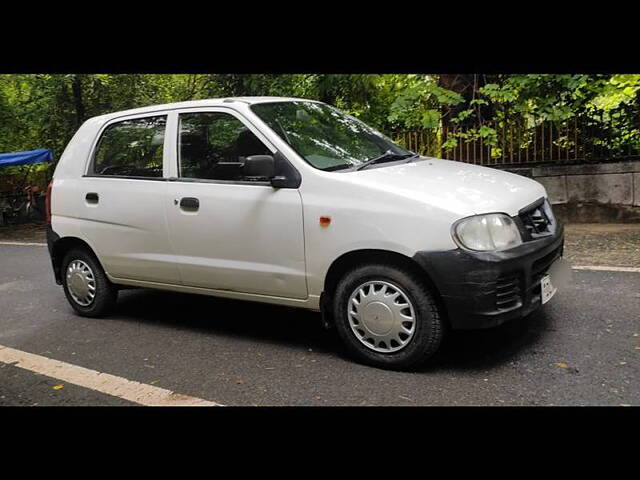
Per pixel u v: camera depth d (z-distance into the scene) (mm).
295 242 4062
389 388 3611
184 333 4938
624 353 3832
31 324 5559
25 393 3941
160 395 3752
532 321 4535
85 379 4109
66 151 5570
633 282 5312
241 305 5621
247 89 11547
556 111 8484
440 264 3547
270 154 4238
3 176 16312
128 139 5113
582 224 8477
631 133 8484
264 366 4094
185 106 4773
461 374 3729
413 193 3715
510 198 3883
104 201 5105
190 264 4621
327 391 3631
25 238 12836
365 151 4590
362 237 3773
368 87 9945
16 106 16219
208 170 4543
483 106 9461
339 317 4027
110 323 5371
